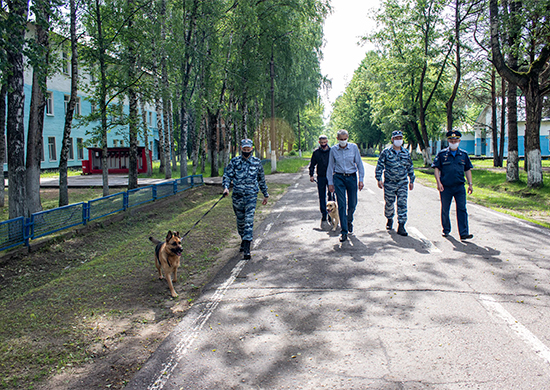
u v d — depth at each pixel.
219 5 20.44
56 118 30.36
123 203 10.70
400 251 6.39
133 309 4.63
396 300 4.41
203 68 22.00
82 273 6.09
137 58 13.27
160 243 5.57
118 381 3.17
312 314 4.14
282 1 23.66
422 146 34.69
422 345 3.43
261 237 7.96
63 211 8.36
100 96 12.34
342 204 7.19
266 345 3.55
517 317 3.90
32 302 5.00
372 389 2.83
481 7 17.66
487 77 30.89
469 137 58.72
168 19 20.16
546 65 17.27
